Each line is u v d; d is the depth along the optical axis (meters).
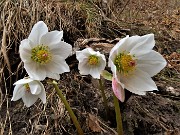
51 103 0.27
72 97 0.28
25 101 0.21
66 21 0.34
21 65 0.30
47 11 0.33
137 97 0.27
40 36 0.20
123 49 0.19
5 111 0.28
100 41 0.29
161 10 0.55
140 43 0.19
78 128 0.23
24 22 0.32
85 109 0.27
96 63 0.21
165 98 0.28
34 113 0.27
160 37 0.40
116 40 0.29
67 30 0.33
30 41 0.20
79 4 0.36
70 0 0.37
